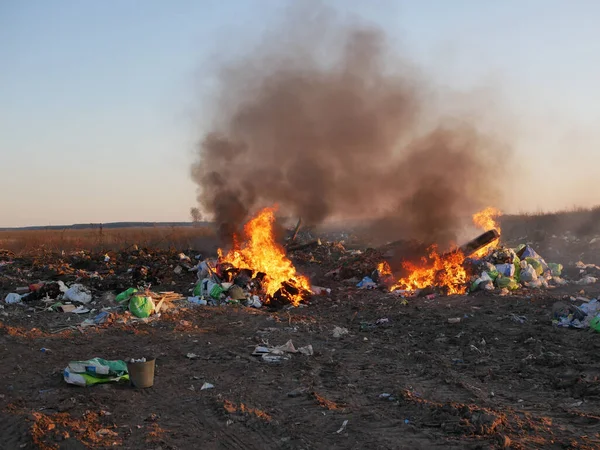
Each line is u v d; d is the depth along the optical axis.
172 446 5.98
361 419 6.62
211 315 13.05
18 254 24.42
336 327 11.66
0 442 6.09
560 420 6.48
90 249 26.48
